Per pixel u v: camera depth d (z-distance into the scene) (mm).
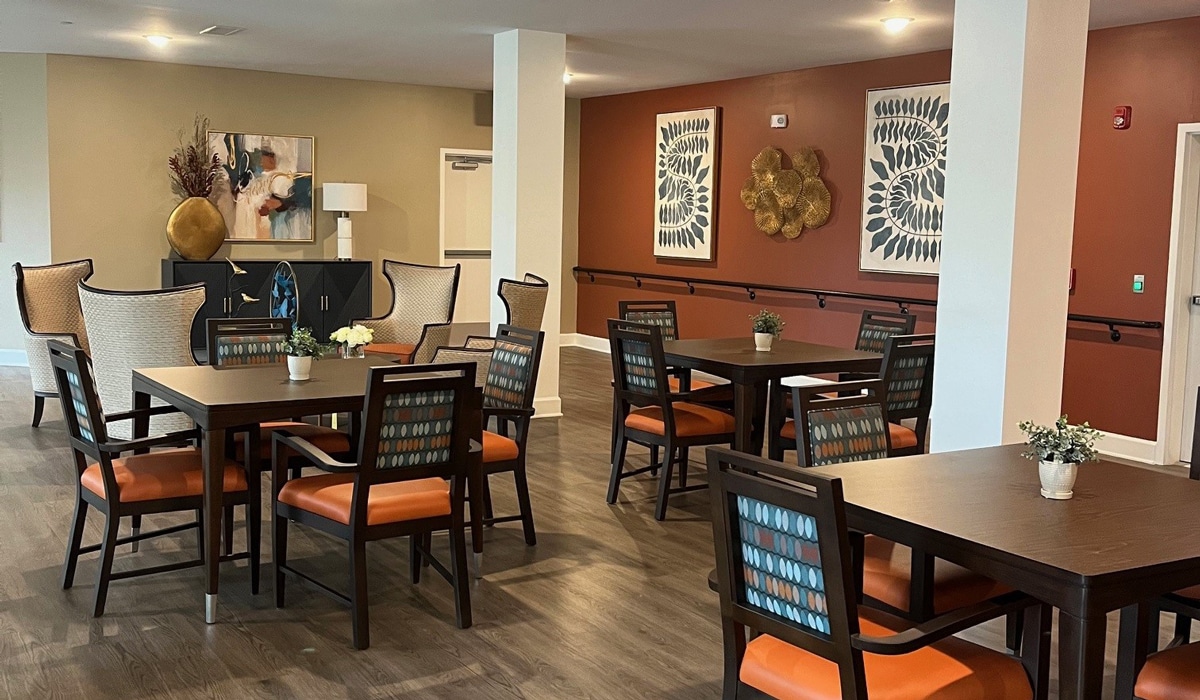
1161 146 6250
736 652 2408
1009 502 2592
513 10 6551
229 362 4855
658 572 4262
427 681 3207
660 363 4926
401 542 4629
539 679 3240
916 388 4980
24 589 3908
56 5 6668
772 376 5074
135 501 3646
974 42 4363
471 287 11023
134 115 9211
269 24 7227
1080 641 2051
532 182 7352
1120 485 2818
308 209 10008
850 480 2801
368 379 3285
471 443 4125
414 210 10570
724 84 9516
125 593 3895
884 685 2193
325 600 3875
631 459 6266
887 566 2936
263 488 5426
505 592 3998
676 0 6125
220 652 3389
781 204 8867
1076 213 6734
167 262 9172
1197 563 2160
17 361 9359
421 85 10461
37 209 9102
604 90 10562
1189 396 6355
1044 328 4387
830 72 8469
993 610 2223
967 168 4414
